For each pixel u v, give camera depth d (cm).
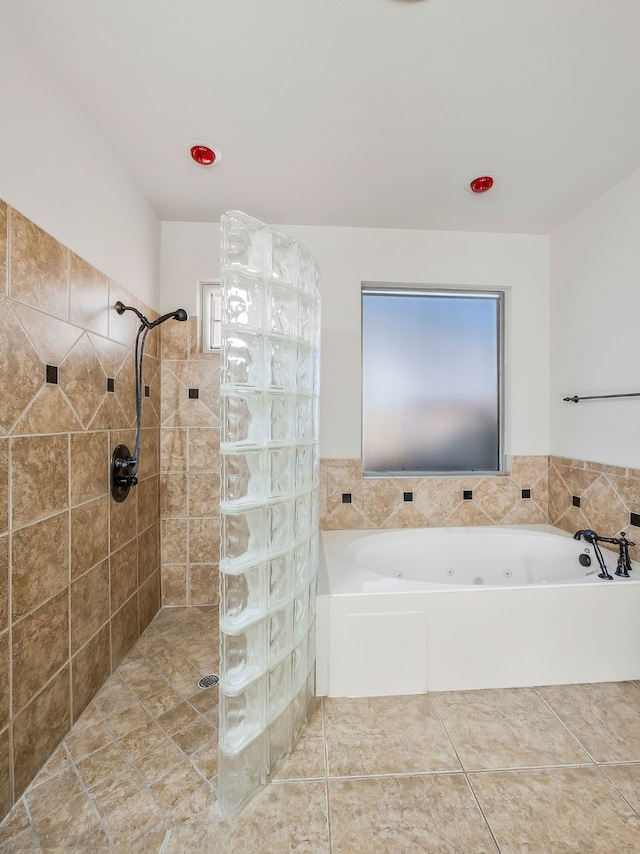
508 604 153
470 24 109
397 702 146
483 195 196
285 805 105
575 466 218
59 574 125
